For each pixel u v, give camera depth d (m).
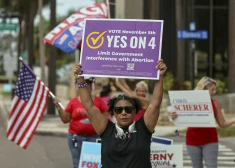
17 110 10.53
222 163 15.82
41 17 35.38
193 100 10.09
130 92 12.74
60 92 54.81
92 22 7.17
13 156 16.98
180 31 22.50
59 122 27.30
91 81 10.22
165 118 25.75
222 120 10.28
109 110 6.82
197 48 36.50
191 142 10.27
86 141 10.43
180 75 33.25
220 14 36.59
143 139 6.45
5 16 49.75
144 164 6.39
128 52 7.07
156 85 6.80
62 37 12.77
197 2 36.34
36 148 18.94
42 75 35.31
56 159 16.48
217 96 30.92
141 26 7.06
